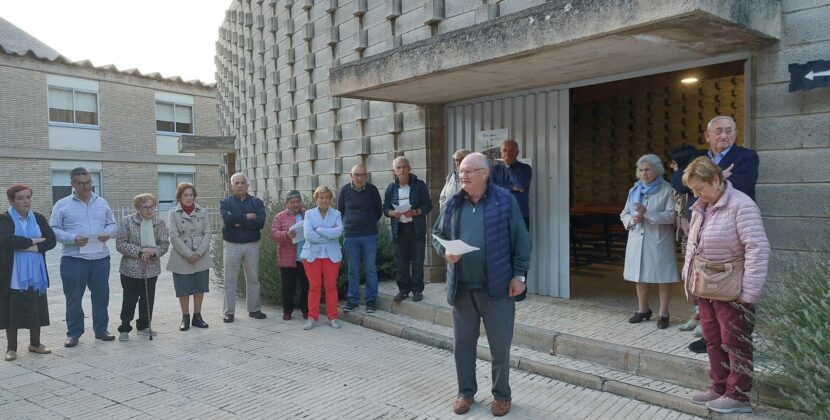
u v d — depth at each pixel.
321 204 6.82
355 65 7.21
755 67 5.06
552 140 7.03
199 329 6.99
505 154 6.78
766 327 4.07
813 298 3.77
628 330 5.55
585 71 6.12
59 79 21.31
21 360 5.83
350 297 7.38
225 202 7.36
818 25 4.68
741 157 4.53
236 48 15.30
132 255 6.48
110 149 22.75
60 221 6.29
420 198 7.08
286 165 11.98
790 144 4.88
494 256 4.18
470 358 4.41
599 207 11.05
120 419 4.38
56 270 12.55
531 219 7.30
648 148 11.88
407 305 7.07
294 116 11.38
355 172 7.13
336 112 9.99
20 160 20.42
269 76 12.51
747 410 3.99
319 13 10.28
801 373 3.62
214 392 4.91
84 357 5.92
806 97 4.78
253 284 7.53
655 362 4.74
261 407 4.58
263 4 12.74
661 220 5.35
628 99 12.09
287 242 7.34
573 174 12.91
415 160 8.41
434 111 8.25
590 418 4.24
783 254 4.93
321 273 7.00
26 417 4.43
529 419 4.25
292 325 7.18
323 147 10.42
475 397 4.70
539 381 5.02
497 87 7.09
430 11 7.58
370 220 7.25
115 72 22.78
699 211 4.12
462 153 6.51
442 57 6.02
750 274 3.80
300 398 4.76
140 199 6.57
